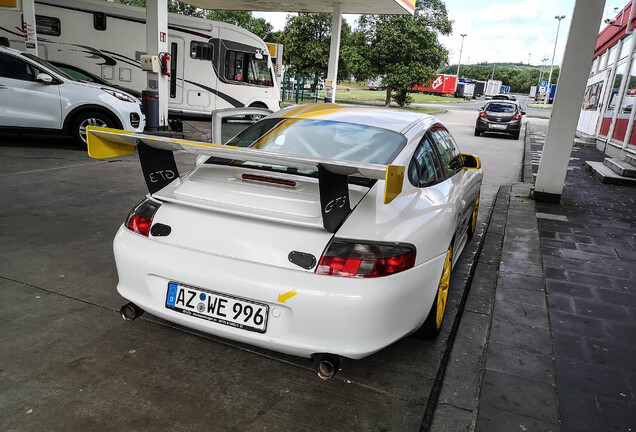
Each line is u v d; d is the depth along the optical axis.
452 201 2.95
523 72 136.38
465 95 68.69
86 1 13.03
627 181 8.52
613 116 13.34
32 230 4.44
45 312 2.99
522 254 4.58
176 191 2.46
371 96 45.41
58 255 3.91
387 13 16.67
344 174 2.05
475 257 4.57
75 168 7.20
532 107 56.75
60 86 8.42
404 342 2.93
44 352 2.56
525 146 16.00
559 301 3.57
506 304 3.48
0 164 6.94
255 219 2.20
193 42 14.16
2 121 8.05
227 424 2.11
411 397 2.41
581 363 2.75
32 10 11.10
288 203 2.23
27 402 2.16
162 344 2.73
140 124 9.43
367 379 2.53
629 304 3.57
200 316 2.23
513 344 2.92
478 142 16.69
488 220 5.89
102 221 4.86
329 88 16.17
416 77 32.44
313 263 2.07
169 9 29.58
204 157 2.98
